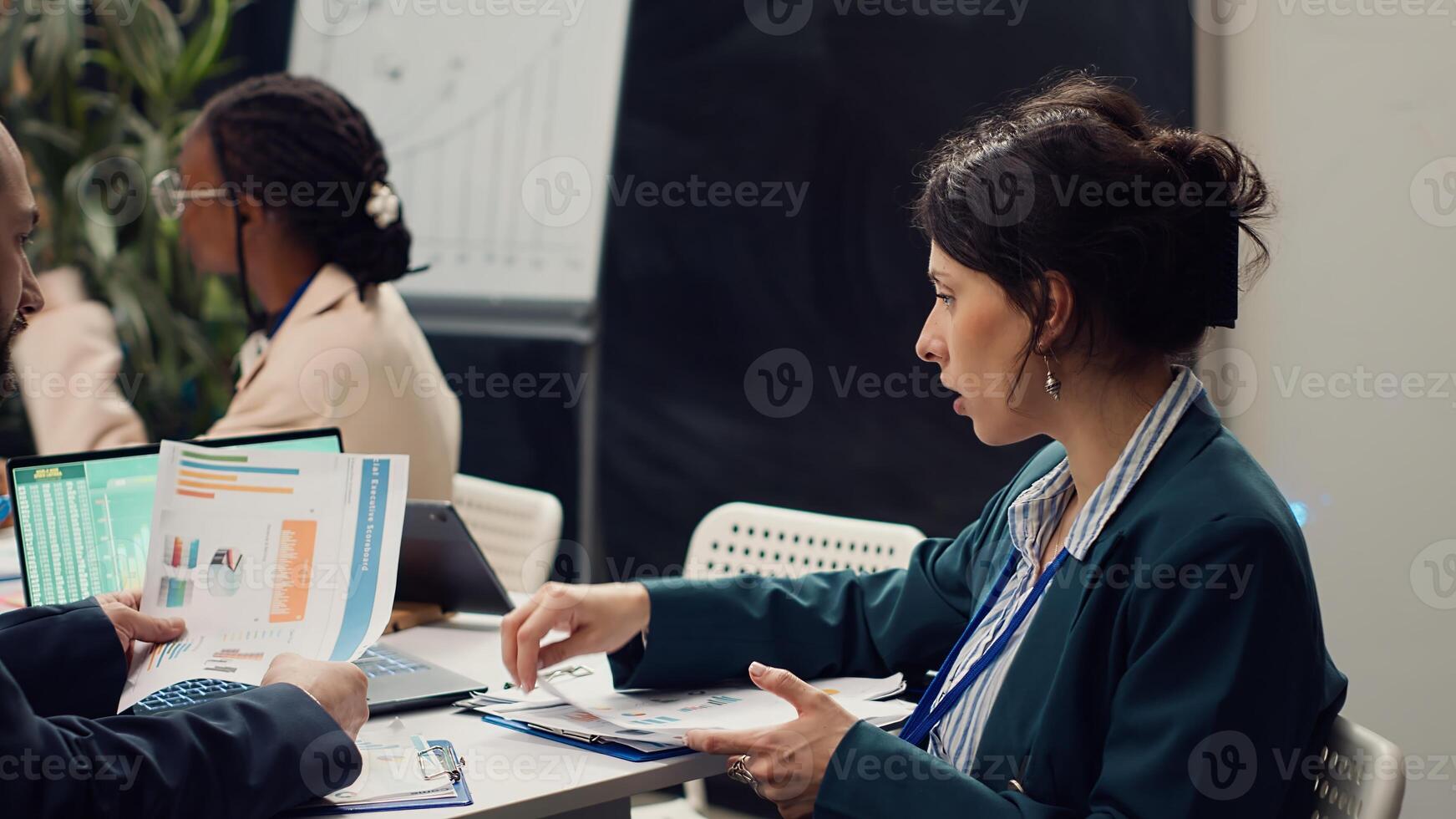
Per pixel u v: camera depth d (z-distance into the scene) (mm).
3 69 2793
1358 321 1839
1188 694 868
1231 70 2059
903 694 1269
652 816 1586
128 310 2725
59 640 997
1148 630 899
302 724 909
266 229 1786
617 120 3006
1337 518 1890
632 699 1158
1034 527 1104
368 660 1261
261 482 1128
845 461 2840
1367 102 1815
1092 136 981
